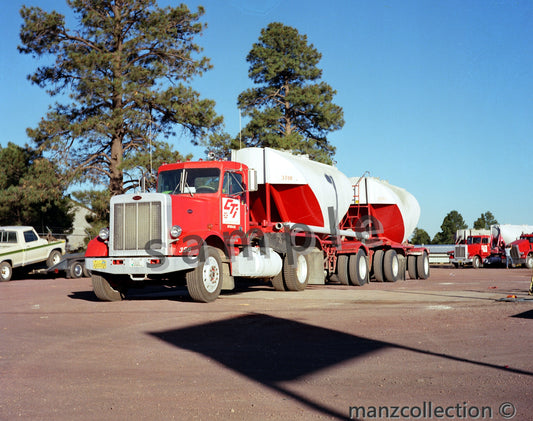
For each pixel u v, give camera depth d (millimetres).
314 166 17734
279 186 16047
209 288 12398
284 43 48281
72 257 25719
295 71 47625
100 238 12375
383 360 6434
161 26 33031
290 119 48688
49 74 32719
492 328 8578
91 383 5562
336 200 18125
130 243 11859
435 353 6793
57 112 32656
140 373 5957
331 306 11594
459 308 11094
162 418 4449
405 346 7234
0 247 23984
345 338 7852
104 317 10188
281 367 6148
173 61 34594
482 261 41625
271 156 15781
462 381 5488
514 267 42594
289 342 7621
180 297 13984
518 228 43781
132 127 32625
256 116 45562
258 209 16328
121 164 30594
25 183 31844
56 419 4469
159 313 10602
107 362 6512
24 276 28234
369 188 21031
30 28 31375
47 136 31578
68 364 6426
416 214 23531
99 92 30609
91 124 30516
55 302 13180
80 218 49312
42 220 39438
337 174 19391
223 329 8734
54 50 32344
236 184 13836
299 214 16500
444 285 18469
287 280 15391
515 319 9461
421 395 5016
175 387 5375
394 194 21500
